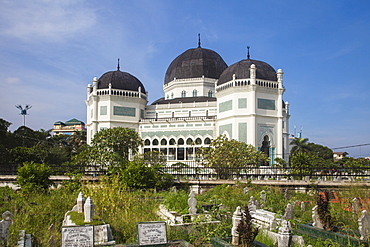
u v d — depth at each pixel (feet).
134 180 92.07
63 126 462.60
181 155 195.21
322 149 286.66
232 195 88.33
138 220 56.13
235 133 172.55
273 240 47.57
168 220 58.49
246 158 135.44
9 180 120.16
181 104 206.69
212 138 187.73
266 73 179.11
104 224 48.19
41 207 65.82
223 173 126.62
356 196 80.59
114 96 198.80
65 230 40.27
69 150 274.36
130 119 203.21
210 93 220.23
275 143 175.73
